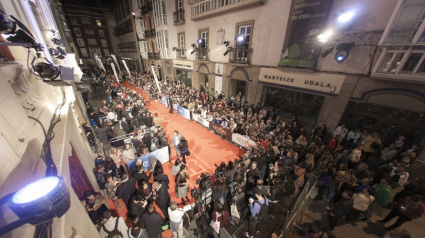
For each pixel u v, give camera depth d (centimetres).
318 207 579
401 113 721
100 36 3997
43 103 320
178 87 1845
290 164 631
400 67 634
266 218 463
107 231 367
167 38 2084
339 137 811
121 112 1192
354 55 762
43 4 564
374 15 678
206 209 523
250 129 947
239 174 515
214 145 990
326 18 789
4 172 130
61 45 596
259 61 1158
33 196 114
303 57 912
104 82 2306
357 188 517
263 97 1230
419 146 660
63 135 312
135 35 3039
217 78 1504
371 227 516
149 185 517
